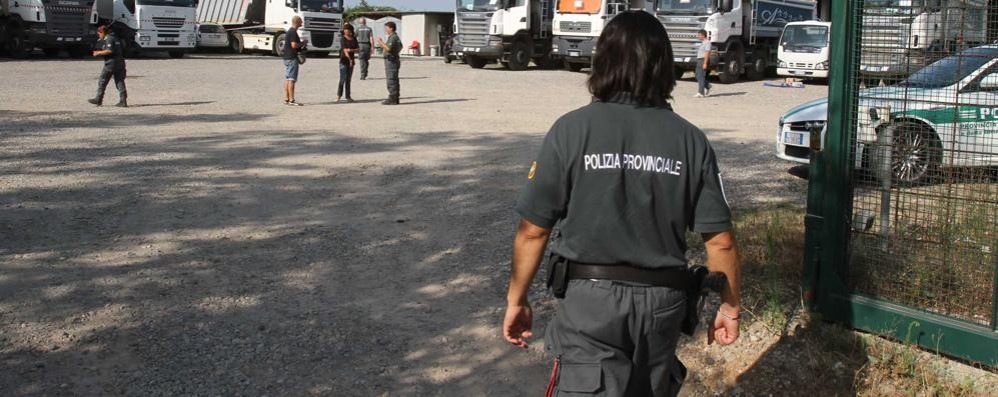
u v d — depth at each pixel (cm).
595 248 281
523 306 298
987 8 449
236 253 649
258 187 878
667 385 294
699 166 283
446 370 465
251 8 3603
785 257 597
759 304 522
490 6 2934
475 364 473
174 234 695
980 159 475
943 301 466
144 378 445
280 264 626
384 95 1980
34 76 2270
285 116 1512
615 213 279
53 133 1229
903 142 474
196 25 3403
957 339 438
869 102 470
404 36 5056
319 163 1023
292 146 1154
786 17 2894
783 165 1070
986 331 429
